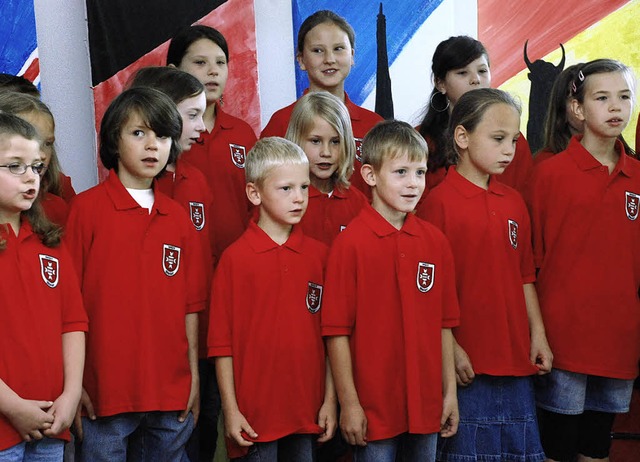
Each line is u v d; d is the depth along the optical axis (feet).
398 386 8.16
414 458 8.25
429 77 12.57
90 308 7.83
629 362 9.10
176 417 8.03
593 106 9.03
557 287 9.14
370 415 8.11
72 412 7.16
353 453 8.27
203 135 9.96
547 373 9.14
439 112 10.64
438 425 8.22
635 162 9.30
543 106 12.71
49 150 8.10
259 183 8.13
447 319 8.45
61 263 7.43
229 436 8.00
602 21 12.66
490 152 8.67
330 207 9.17
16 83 8.98
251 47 12.19
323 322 8.21
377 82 12.50
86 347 7.87
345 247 8.20
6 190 6.90
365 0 12.43
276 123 10.68
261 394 7.98
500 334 8.67
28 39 11.30
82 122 11.85
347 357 8.19
